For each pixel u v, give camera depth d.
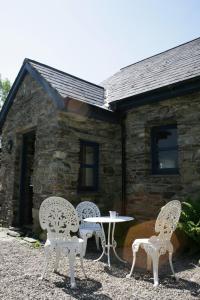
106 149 7.61
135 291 3.37
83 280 3.78
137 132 7.34
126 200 7.31
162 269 4.29
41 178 6.83
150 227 6.42
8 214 8.18
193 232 4.89
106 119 7.36
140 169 7.11
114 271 4.20
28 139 8.70
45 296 3.19
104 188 7.41
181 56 8.41
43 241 6.13
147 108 7.19
